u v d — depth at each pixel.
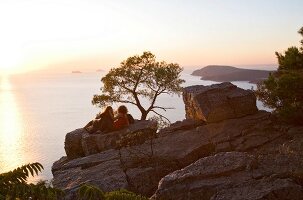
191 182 9.95
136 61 30.06
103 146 18.23
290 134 15.02
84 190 4.82
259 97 18.27
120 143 16.80
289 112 15.98
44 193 4.81
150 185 12.67
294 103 16.33
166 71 29.58
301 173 9.59
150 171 12.96
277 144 14.35
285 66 18.53
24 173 4.96
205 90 18.44
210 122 17.52
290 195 8.74
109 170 13.31
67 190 11.64
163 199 9.88
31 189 4.75
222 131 16.23
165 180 10.19
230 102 17.80
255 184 9.33
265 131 15.87
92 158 15.34
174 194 9.83
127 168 13.41
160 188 10.05
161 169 13.24
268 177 9.58
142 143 16.70
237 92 18.33
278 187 8.86
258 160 10.77
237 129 16.27
